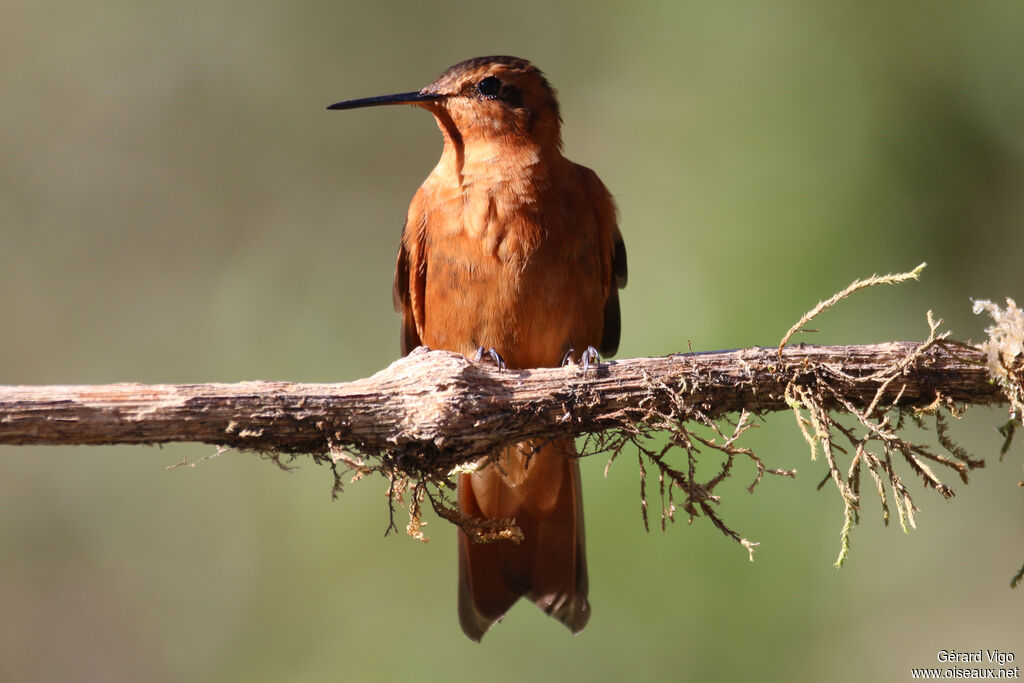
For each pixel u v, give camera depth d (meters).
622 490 9.87
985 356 6.26
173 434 5.77
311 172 15.74
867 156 11.05
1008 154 10.99
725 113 11.88
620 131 13.28
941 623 11.07
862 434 6.60
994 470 11.51
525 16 15.29
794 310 10.51
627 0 13.94
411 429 6.11
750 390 6.41
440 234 8.14
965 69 11.12
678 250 11.33
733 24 12.16
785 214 11.01
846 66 11.38
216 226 15.61
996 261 10.82
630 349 10.78
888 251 10.78
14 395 5.57
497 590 8.33
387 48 15.80
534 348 8.22
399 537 12.37
